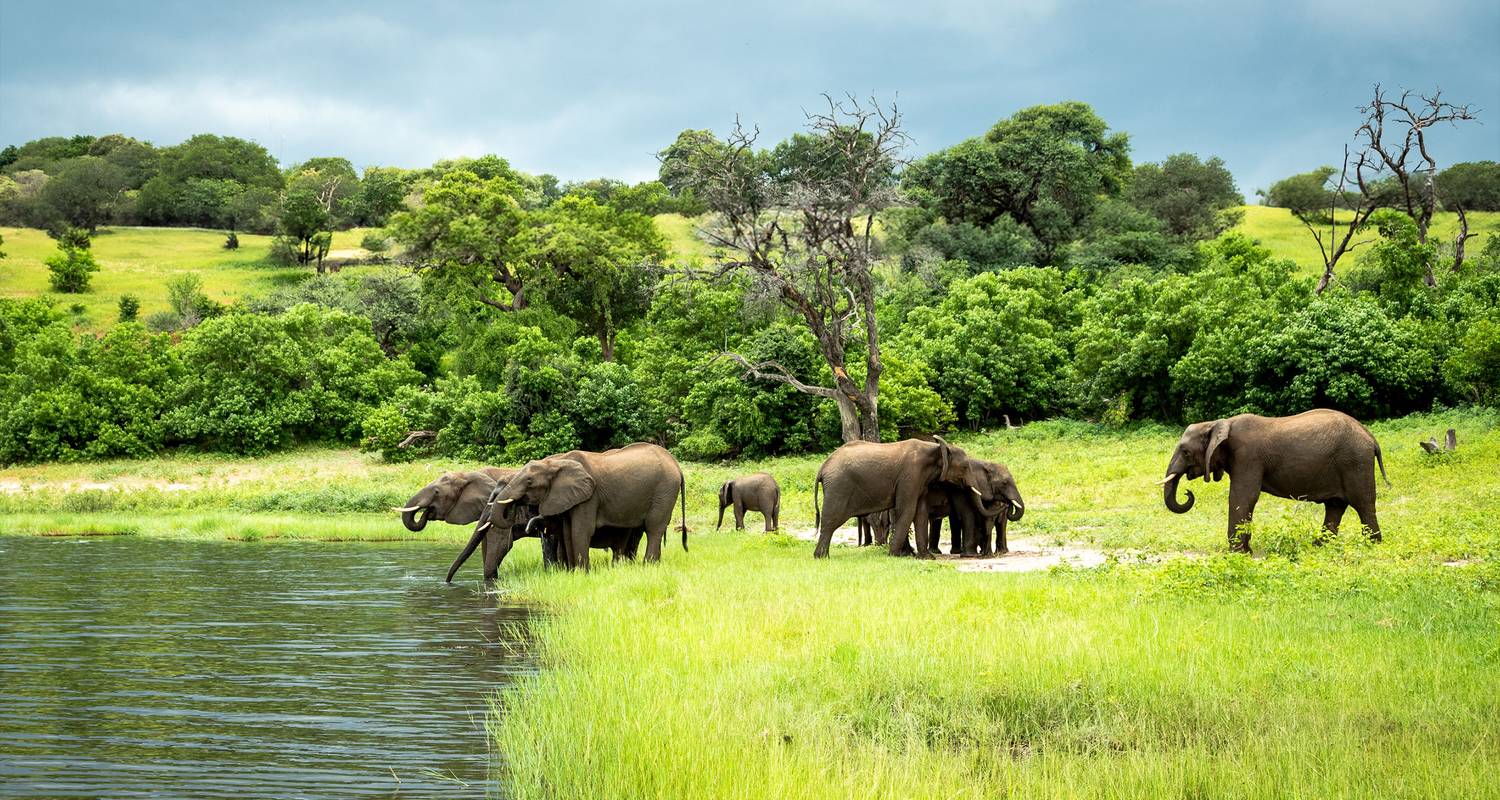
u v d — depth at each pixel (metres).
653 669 9.66
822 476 20.42
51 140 178.00
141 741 8.25
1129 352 40.97
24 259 97.25
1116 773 6.80
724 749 7.17
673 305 50.06
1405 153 51.91
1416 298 41.22
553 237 64.94
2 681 10.35
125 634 13.05
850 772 6.85
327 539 27.75
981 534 20.81
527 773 7.20
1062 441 40.88
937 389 47.00
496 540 18.77
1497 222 86.88
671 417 48.12
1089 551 20.38
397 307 69.12
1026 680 8.83
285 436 50.34
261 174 140.62
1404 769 6.56
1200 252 72.81
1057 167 80.94
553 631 12.37
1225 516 22.64
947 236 73.69
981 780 6.87
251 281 90.19
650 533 19.50
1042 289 53.97
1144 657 9.32
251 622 13.95
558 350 49.22
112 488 40.06
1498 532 16.67
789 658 9.97
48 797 6.92
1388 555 15.10
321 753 7.96
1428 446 26.20
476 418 46.81
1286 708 7.94
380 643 12.42
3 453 47.53
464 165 117.69
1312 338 36.22
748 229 39.59
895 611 12.02
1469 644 9.74
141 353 52.41
